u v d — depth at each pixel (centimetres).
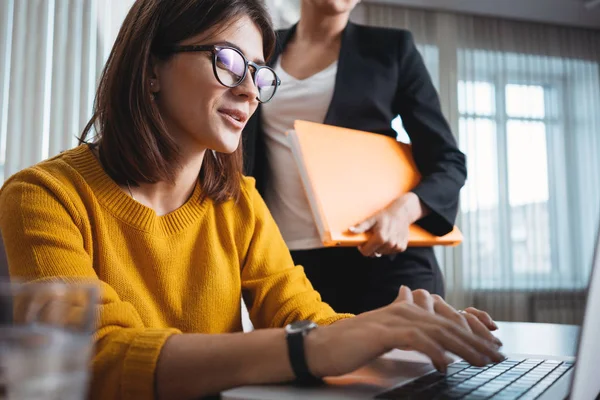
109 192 83
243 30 87
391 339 54
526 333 104
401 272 141
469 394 51
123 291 80
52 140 300
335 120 142
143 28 84
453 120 460
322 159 124
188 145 87
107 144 84
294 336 56
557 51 497
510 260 461
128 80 83
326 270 141
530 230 473
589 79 502
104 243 81
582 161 493
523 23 490
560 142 490
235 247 94
